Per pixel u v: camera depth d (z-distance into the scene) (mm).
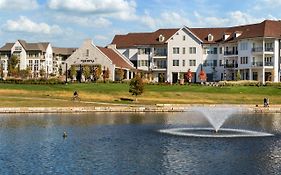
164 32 144375
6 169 30203
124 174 29375
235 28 133375
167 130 49875
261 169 30859
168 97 91312
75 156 34594
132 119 61969
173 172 29969
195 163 32531
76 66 129125
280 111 77500
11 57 171000
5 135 44844
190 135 46000
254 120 63188
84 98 87062
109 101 84500
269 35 117312
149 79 134875
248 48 120875
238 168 31156
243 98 91312
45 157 34062
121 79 124688
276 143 41094
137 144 40125
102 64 126875
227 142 41562
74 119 61094
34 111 70938
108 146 39031
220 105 80250
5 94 89375
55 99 84375
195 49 134125
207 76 133250
